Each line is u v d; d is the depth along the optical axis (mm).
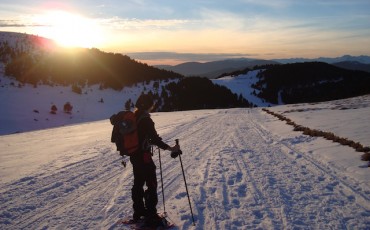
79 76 156875
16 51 176500
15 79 133000
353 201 6277
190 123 27984
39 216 5719
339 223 5188
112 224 5289
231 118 33625
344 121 20797
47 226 5254
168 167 9906
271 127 22109
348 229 4961
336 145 12180
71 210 6020
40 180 8414
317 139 14375
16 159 12297
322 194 6762
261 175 8562
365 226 5039
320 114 29594
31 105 105938
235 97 167875
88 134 23531
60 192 7262
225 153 12172
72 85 137750
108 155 12414
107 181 8258
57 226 5246
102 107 122500
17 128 81438
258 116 36031
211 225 5215
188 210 5906
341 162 9539
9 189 7516
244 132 19609
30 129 82125
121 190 7352
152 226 5035
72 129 30953
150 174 5125
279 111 42562
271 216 5566
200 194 6902
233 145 14227
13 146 17609
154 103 5254
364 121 19734
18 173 9414
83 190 7434
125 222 5297
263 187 7395
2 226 5262
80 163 10812
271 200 6441
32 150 15141
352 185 7340
